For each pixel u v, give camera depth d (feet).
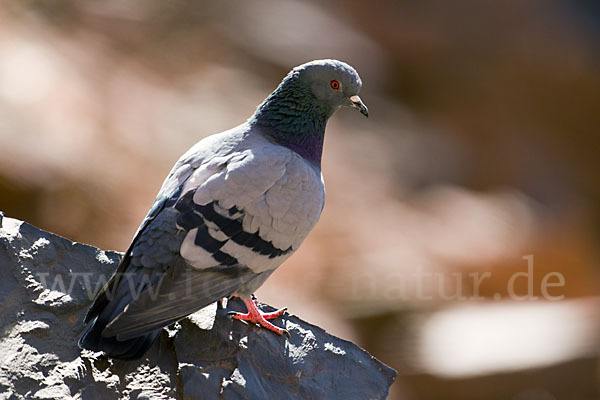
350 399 19.97
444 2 92.12
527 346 48.65
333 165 65.92
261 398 19.19
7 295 18.92
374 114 77.51
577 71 93.71
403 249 57.21
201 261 18.84
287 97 22.25
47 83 54.19
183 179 20.08
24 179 45.65
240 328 20.70
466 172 78.33
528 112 89.45
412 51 87.35
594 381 47.03
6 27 59.06
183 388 18.81
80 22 65.67
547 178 84.99
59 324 19.04
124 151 52.42
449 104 85.81
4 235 19.63
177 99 62.44
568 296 61.93
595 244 79.92
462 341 49.26
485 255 61.16
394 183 67.87
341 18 85.87
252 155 20.39
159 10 72.38
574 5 101.45
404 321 50.47
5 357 17.85
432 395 46.19
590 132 91.35
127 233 47.24
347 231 57.57
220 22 75.00
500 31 93.30
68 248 20.56
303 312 47.57
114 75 61.05
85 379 18.17
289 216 20.25
